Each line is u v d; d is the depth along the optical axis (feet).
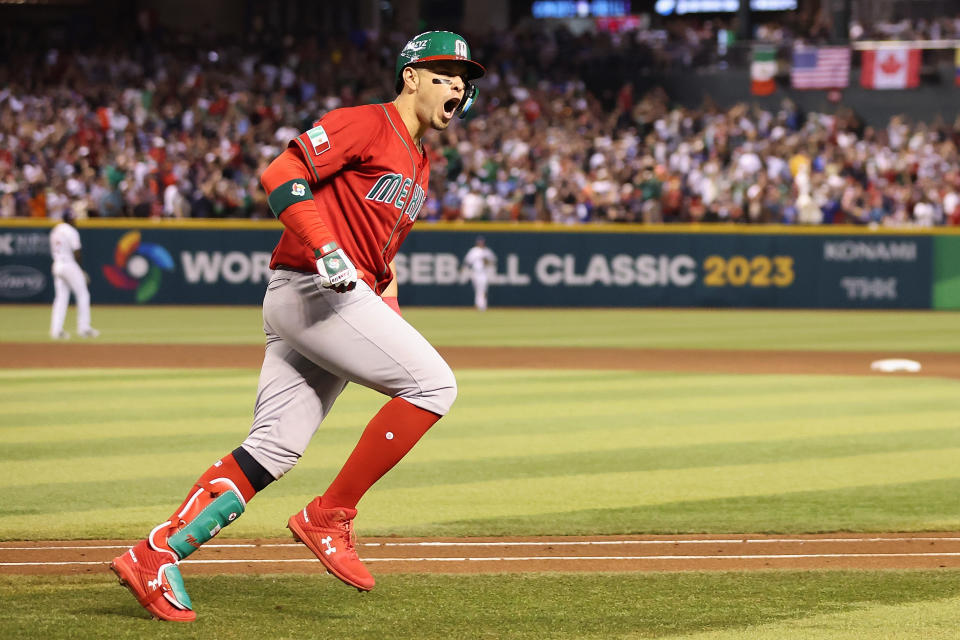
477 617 49.03
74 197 300.61
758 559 60.75
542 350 186.91
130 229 287.28
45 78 347.97
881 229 286.25
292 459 48.60
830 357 178.60
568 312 279.08
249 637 45.57
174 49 372.38
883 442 100.17
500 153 326.65
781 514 72.18
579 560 60.34
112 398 125.08
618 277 290.56
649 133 353.31
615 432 104.99
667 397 130.31
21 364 160.15
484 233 290.15
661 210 306.35
